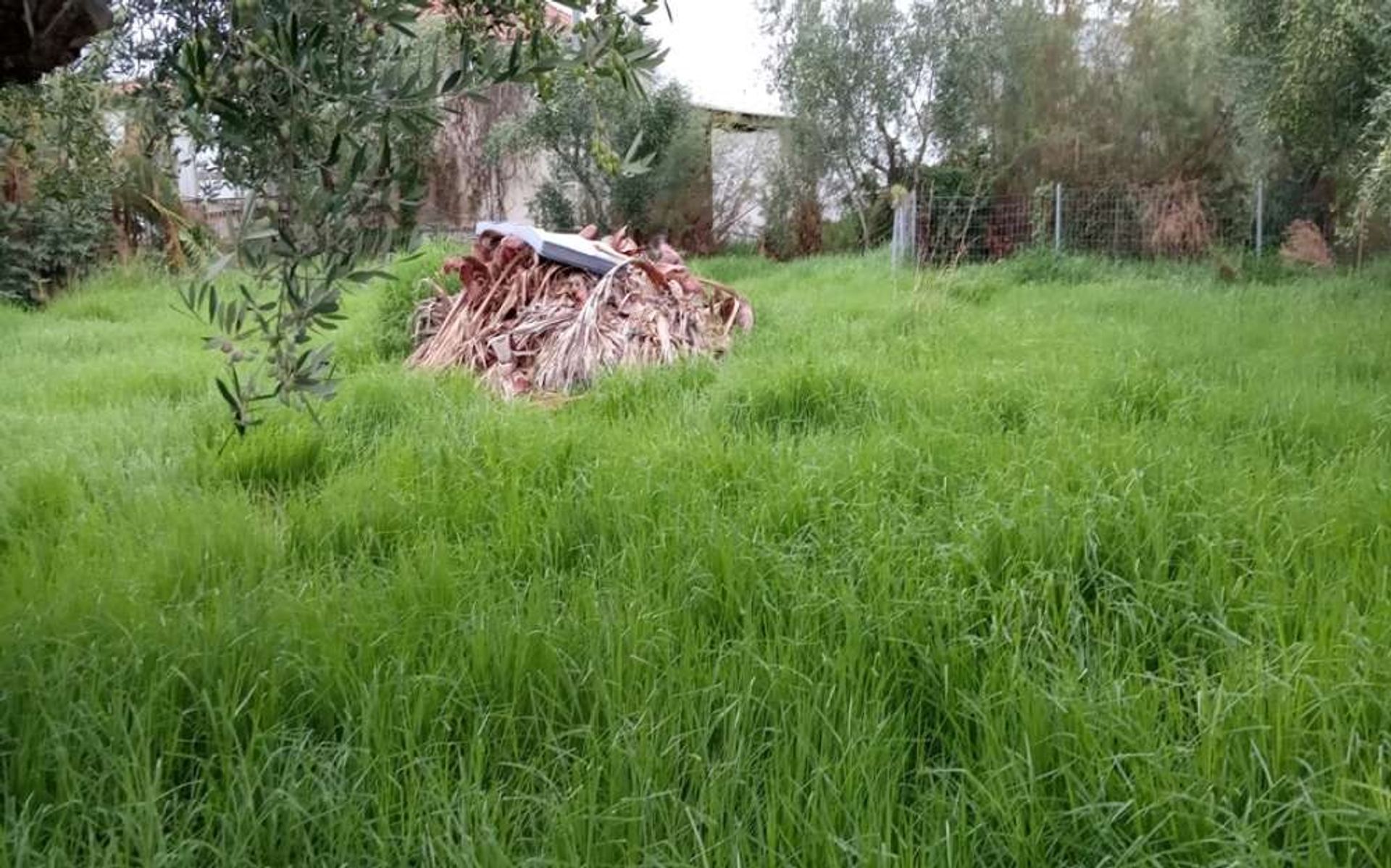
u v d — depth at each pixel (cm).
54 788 226
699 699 250
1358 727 227
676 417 529
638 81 236
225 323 214
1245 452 436
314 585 319
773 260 1933
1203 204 1570
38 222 1114
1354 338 694
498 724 247
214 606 298
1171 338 732
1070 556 314
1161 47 1645
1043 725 232
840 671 255
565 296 793
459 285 915
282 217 200
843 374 582
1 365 760
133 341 927
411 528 386
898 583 305
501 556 355
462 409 576
